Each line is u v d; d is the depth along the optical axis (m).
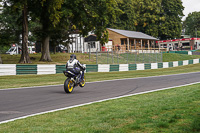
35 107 7.16
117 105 7.17
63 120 5.45
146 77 18.94
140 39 54.44
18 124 5.16
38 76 18.73
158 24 73.75
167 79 16.86
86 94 9.84
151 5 71.56
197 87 11.37
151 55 44.34
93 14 26.55
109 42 50.19
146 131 4.39
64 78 17.80
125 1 66.44
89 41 51.12
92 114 6.02
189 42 68.56
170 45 69.56
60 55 34.72
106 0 27.89
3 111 6.62
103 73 23.66
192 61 43.69
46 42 29.41
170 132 4.26
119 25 64.38
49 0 24.06
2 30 32.78
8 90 10.98
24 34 26.14
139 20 71.62
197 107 6.35
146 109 6.40
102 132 4.41
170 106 6.63
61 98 8.80
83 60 32.41
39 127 4.89
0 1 26.33
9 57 32.44
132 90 11.09
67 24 27.62
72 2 25.78
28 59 26.34
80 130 4.57
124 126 4.76
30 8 27.59
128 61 35.94
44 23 29.00
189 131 4.26
